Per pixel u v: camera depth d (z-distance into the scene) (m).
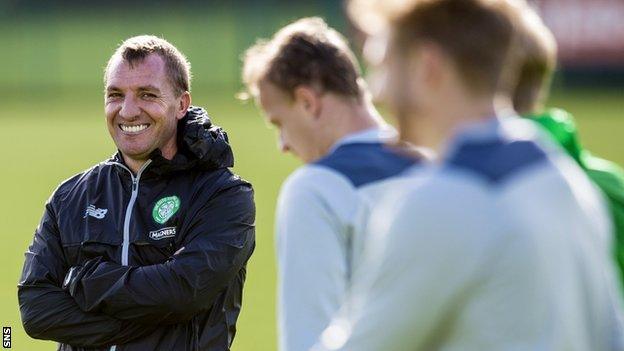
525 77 7.88
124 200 11.67
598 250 6.63
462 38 6.37
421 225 6.10
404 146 8.39
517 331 6.11
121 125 11.62
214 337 11.57
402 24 6.53
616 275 8.97
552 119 9.50
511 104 7.88
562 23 75.31
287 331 8.24
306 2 93.00
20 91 84.88
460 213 6.07
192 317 11.30
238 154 52.25
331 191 8.42
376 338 6.26
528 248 6.08
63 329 11.38
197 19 102.69
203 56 93.50
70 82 88.00
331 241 8.32
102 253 11.47
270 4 93.50
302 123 8.85
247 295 26.91
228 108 71.56
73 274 11.37
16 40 100.38
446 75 6.44
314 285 8.21
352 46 47.44
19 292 11.70
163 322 11.25
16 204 39.94
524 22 7.80
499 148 6.34
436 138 6.59
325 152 8.89
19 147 56.09
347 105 8.81
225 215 11.59
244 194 11.85
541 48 7.84
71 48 99.62
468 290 6.11
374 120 8.92
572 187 6.49
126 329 11.27
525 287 6.08
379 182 8.42
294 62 8.74
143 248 11.45
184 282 11.12
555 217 6.30
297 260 8.31
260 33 93.00
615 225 9.16
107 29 106.25
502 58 6.43
